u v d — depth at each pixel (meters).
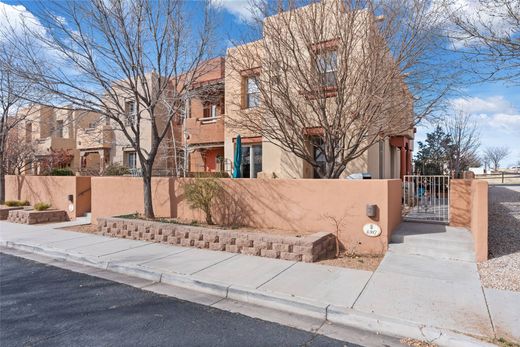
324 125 8.09
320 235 6.93
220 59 10.45
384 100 7.34
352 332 3.96
